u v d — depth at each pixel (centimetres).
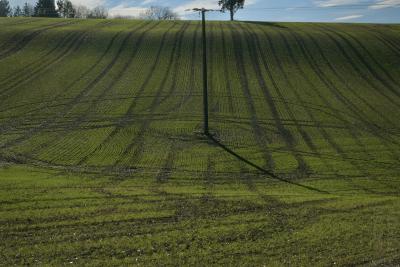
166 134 4309
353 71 6606
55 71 6044
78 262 1442
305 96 5644
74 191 2467
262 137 4322
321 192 2858
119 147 3934
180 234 1709
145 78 5978
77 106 5006
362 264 1459
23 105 4966
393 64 6881
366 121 4931
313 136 4400
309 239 1666
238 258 1487
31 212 1959
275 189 2906
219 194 2506
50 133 4241
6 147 3834
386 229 1795
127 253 1522
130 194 2425
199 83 5884
